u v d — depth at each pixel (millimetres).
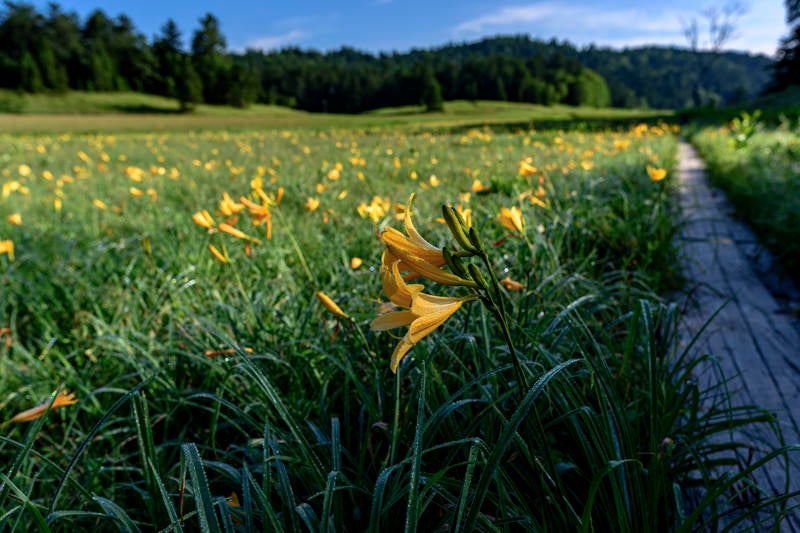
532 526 1334
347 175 9086
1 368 2740
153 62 105062
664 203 5516
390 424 1890
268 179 8570
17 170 12836
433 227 3795
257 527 1611
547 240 3480
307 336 2672
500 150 13242
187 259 4098
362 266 3549
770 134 15258
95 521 1902
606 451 1462
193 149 18891
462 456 1773
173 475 2000
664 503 1636
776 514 1427
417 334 883
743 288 4055
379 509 1205
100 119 69562
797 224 4672
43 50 93562
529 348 2004
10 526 1594
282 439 1817
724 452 2156
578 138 17984
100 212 6723
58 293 3844
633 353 2480
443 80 126688
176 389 2396
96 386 2795
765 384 2654
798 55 58250
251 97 104000
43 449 2449
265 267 4027
